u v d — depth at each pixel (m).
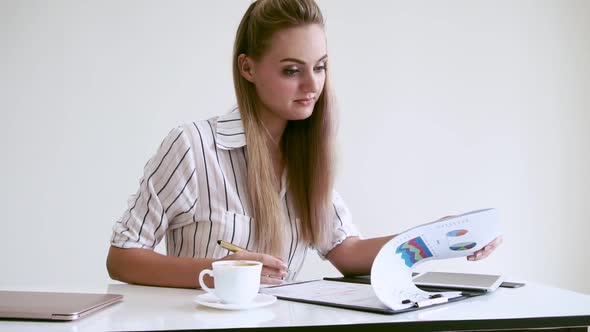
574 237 2.71
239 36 1.30
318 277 2.47
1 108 2.34
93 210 2.38
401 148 2.60
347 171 2.55
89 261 2.37
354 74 2.57
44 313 0.74
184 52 2.46
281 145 1.39
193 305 0.87
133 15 2.43
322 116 1.34
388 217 2.58
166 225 1.25
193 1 2.47
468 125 2.65
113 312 0.81
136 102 2.43
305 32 1.19
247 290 0.83
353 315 0.78
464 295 0.92
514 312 0.79
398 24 2.61
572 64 2.74
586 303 0.87
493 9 2.69
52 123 2.37
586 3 2.73
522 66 2.70
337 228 1.40
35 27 2.37
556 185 2.71
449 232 0.91
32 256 2.34
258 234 1.29
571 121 2.73
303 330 0.71
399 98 2.61
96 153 2.39
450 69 2.65
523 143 2.69
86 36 2.40
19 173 2.34
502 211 2.66
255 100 1.31
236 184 1.30
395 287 0.86
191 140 1.26
